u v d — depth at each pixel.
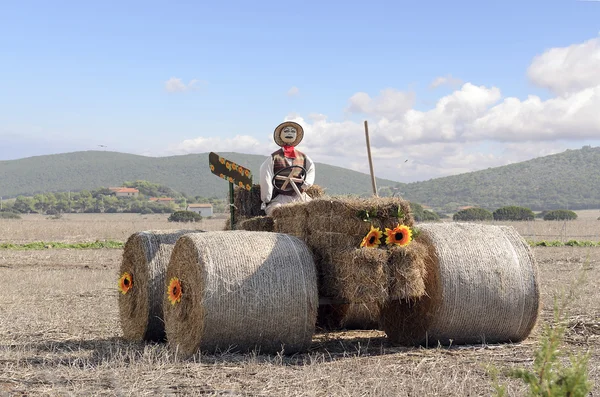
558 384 3.59
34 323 9.49
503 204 173.00
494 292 7.48
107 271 17.47
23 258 21.52
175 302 7.42
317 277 7.36
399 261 7.02
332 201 7.23
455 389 5.43
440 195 186.25
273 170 9.16
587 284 12.73
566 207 161.00
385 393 5.36
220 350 7.00
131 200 165.88
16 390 5.65
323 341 8.42
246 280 6.88
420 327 7.67
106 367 6.43
